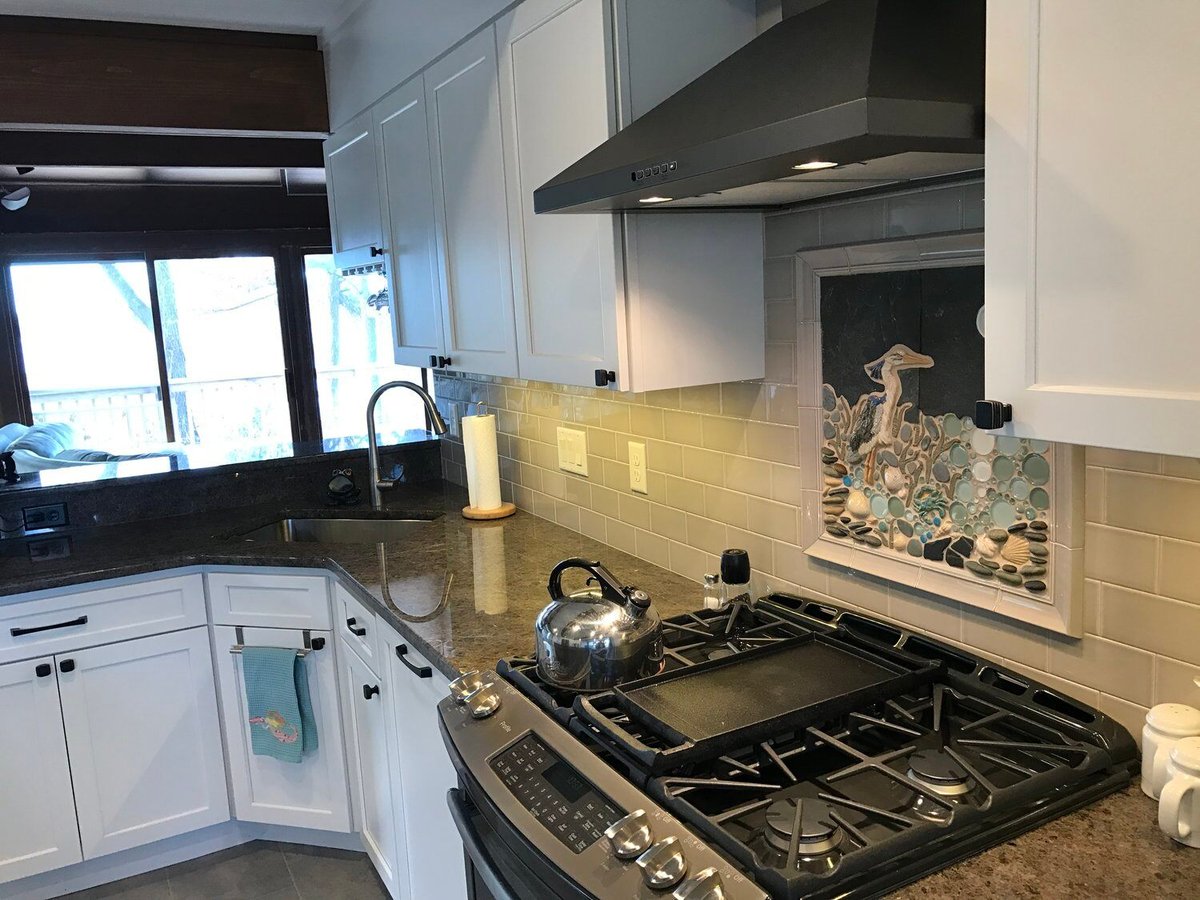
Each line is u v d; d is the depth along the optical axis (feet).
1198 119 2.56
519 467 9.70
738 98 4.04
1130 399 2.80
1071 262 2.93
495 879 4.47
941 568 4.97
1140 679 4.10
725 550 6.36
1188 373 2.66
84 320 17.39
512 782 4.37
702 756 4.10
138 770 8.80
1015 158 3.05
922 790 3.75
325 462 10.89
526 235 6.48
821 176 4.25
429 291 8.45
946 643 5.00
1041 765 4.04
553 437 8.89
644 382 5.63
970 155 3.76
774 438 6.04
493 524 9.16
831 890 3.28
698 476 6.84
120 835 8.80
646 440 7.39
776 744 4.42
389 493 10.86
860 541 5.50
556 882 3.80
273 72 10.61
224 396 18.54
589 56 5.34
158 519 10.12
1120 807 3.79
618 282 5.48
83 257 17.06
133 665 8.63
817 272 5.51
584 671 4.91
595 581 7.03
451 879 6.34
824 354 5.55
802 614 5.74
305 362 18.99
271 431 19.03
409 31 8.05
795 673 4.86
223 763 9.14
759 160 3.56
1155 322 2.72
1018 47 2.99
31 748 8.35
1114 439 2.86
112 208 16.96
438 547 8.37
